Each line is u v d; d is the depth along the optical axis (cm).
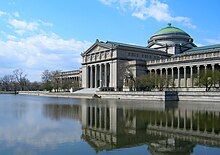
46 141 2438
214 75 9931
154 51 16962
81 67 19650
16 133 2808
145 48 16838
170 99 9494
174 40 18638
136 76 14425
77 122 3694
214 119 3969
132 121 3788
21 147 2203
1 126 3272
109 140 2527
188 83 14025
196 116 4359
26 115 4528
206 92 8975
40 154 2000
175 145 2348
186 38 18712
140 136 2730
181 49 18100
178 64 14150
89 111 5278
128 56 16012
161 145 2341
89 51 17988
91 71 17725
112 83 15862
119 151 2134
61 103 8088
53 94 16225
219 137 2669
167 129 3130
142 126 3341
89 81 18075
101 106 6725
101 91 13212
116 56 15612
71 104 7569
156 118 4112
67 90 18625
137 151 2144
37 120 3888
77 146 2266
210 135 2770
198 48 16738
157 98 9712
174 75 14762
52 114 4716
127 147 2270
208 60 12838
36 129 3081
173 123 3581
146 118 4112
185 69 13850
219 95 8662
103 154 2034
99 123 3600
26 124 3466
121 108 6031
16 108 6012
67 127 3256
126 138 2631
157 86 12562
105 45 16500
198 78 10638
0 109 5719
